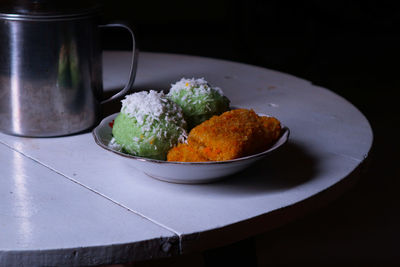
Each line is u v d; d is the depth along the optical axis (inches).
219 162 22.3
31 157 26.1
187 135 24.0
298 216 23.2
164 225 21.4
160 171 23.1
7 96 27.2
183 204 22.7
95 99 28.5
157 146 23.6
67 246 20.3
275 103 33.1
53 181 24.2
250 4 79.0
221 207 22.5
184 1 123.6
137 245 20.6
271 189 23.9
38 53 26.5
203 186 24.0
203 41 114.7
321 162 26.1
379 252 46.3
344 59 103.3
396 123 74.2
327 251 46.6
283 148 27.4
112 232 21.0
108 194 23.3
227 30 121.7
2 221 21.5
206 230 21.2
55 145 27.3
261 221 22.2
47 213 22.1
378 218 51.4
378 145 66.8
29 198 23.0
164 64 40.1
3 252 20.1
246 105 32.7
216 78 37.3
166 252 21.0
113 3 120.1
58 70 26.8
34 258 20.2
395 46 112.9
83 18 26.9
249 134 23.3
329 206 53.6
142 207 22.5
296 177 24.8
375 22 82.5
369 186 56.9
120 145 24.2
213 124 23.8
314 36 83.5
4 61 26.7
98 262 20.6
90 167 25.4
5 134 28.3
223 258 26.6
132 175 24.8
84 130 28.5
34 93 27.0
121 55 42.3
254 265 27.4
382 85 90.0
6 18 26.0
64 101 27.3
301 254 46.2
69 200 22.9
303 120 30.8
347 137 28.8
